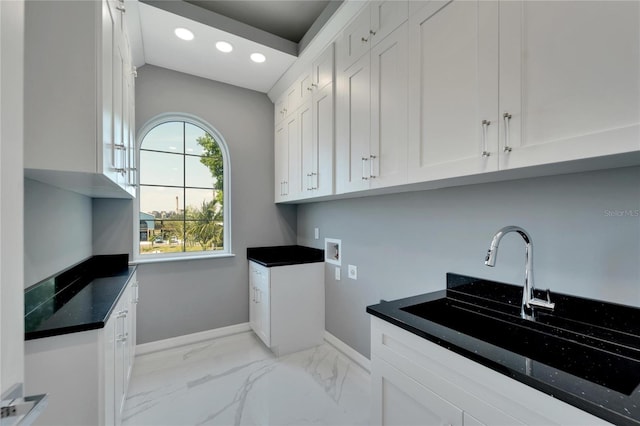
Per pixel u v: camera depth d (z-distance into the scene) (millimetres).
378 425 1227
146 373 2203
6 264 469
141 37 2139
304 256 2939
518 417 765
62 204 1653
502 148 1007
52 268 1506
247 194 3041
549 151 884
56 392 1059
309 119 2350
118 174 1476
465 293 1500
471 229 1488
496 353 855
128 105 1841
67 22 1089
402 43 1425
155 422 1680
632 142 721
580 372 950
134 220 2541
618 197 998
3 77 463
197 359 2428
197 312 2758
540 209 1214
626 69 733
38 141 1038
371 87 1644
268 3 2107
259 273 2689
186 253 2848
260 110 3119
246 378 2143
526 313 1186
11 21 482
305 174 2422
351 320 2391
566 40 845
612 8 758
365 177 1697
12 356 479
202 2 2084
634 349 910
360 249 2293
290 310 2551
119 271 2195
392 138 1496
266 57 2424
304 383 2078
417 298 1455
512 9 972
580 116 817
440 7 1230
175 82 2672
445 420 951
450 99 1194
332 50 2021
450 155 1197
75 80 1095
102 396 1144
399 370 1129
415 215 1815
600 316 1029
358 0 1683
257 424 1670
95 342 1126
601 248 1039
